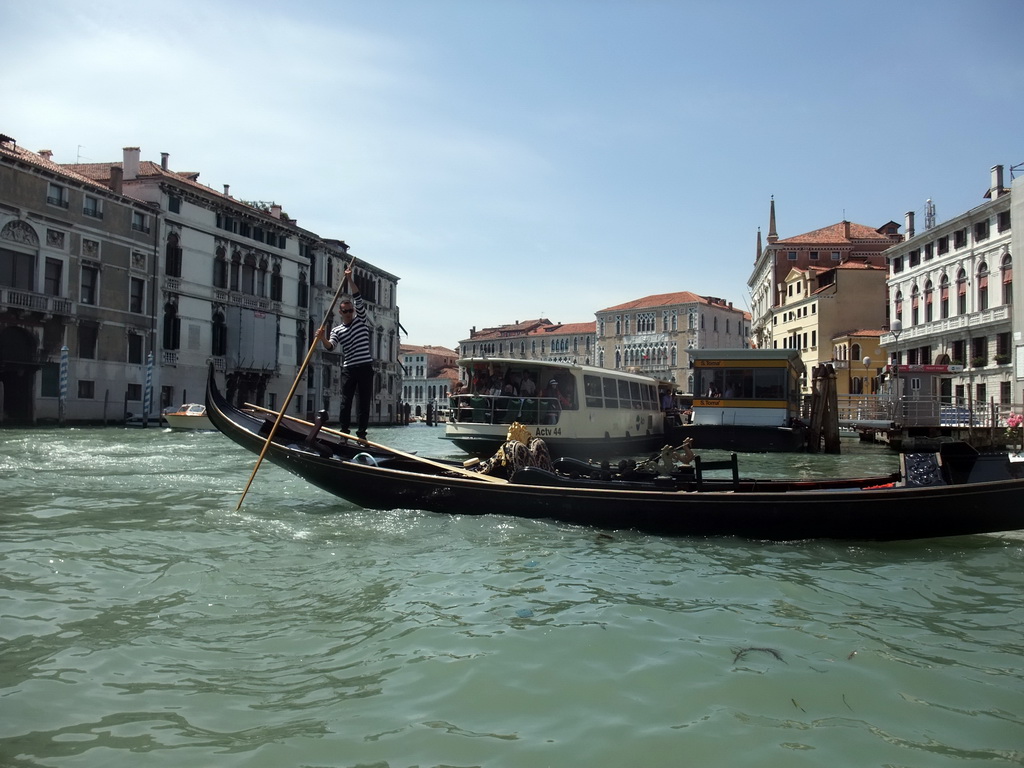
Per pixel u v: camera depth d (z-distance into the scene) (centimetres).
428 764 279
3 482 1088
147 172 3953
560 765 279
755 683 359
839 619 465
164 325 3884
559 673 366
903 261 4450
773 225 7150
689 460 867
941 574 590
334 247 5400
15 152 3209
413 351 11062
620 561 613
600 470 879
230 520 772
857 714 327
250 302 4478
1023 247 3097
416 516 793
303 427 969
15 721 309
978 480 723
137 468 1330
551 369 1830
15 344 3169
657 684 355
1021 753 294
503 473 862
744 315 9288
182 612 456
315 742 295
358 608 469
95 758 280
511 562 599
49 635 412
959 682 364
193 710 322
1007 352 3350
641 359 8981
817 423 2312
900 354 4447
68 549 619
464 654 390
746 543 700
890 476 805
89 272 3453
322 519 780
